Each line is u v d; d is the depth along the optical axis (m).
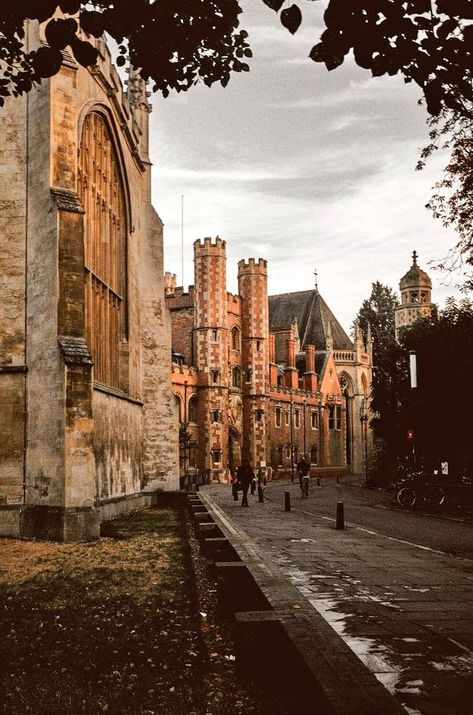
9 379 17.83
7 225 18.23
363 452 92.56
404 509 27.17
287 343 83.56
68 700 5.78
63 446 16.58
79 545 15.48
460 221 19.84
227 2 5.79
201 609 9.11
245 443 70.44
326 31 5.25
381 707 4.04
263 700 5.69
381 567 11.33
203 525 14.14
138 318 28.67
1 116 18.53
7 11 5.36
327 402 87.12
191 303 68.94
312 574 10.44
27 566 12.53
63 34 5.55
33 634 7.81
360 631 6.84
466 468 32.19
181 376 61.50
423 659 5.84
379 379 43.03
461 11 5.02
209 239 65.31
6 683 6.21
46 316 17.44
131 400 26.02
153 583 10.74
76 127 18.59
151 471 29.31
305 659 4.89
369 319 108.06
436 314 40.91
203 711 5.48
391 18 5.12
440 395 32.41
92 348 22.19
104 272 24.20
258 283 71.94
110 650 7.18
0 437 17.70
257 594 7.46
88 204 22.38
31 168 18.19
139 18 5.63
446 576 10.50
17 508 17.34
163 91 6.54
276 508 26.78
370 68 5.45
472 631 6.84
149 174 30.69
